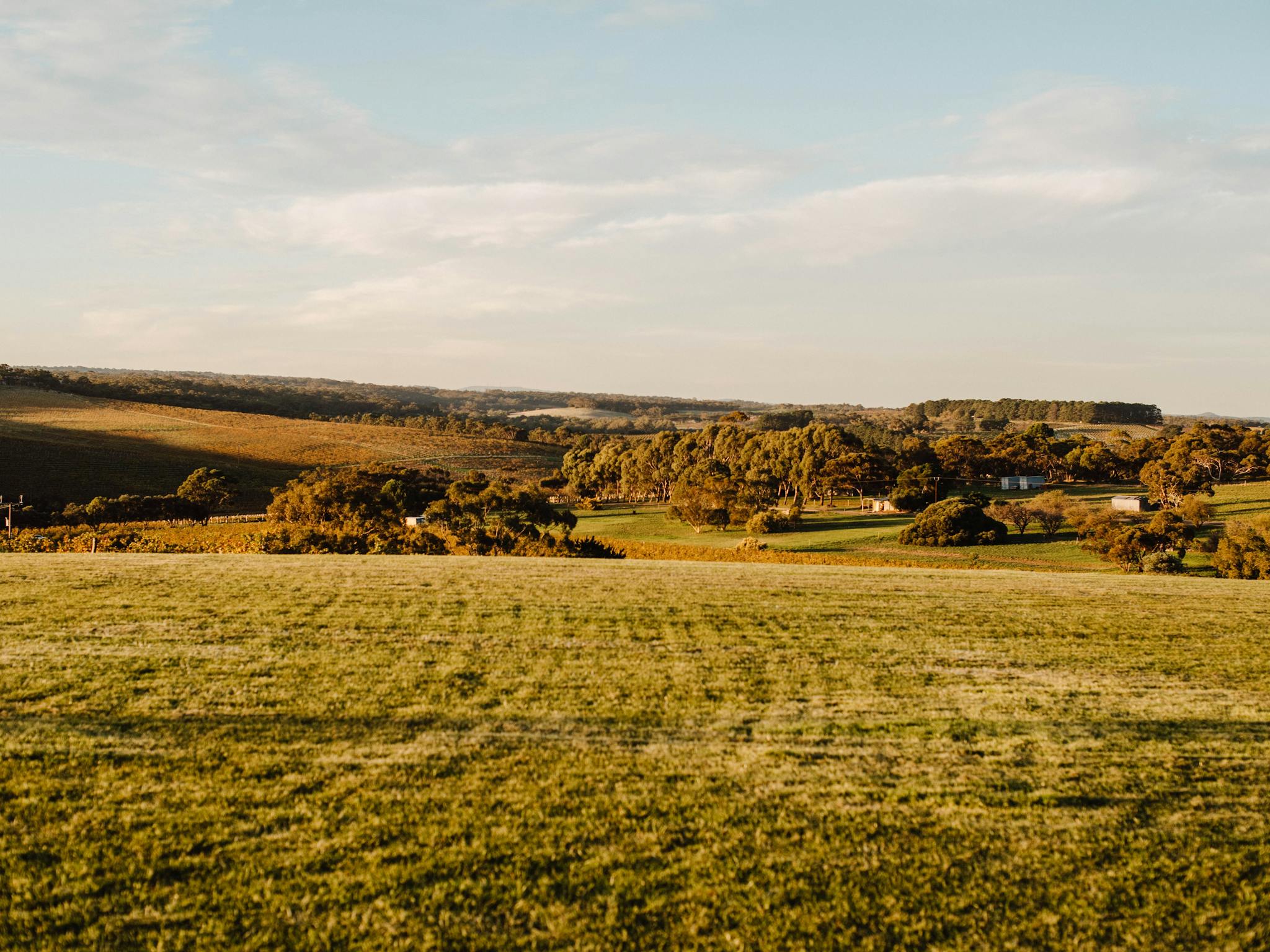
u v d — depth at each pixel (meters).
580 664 12.34
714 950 5.61
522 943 5.61
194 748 8.59
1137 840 7.19
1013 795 8.03
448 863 6.50
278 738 8.98
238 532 53.19
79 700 9.92
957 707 10.76
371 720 9.63
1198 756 9.19
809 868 6.59
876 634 14.91
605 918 5.89
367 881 6.23
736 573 23.19
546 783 8.01
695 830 7.15
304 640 13.16
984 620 16.36
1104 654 13.91
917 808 7.71
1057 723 10.22
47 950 5.37
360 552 39.22
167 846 6.61
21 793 7.43
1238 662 13.66
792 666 12.58
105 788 7.58
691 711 10.33
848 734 9.64
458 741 9.08
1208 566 50.56
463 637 13.72
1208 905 6.26
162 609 15.16
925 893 6.31
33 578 18.28
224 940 5.52
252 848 6.63
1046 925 5.98
